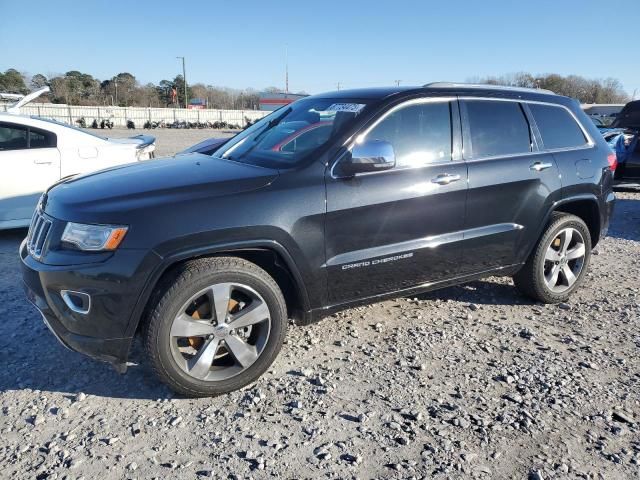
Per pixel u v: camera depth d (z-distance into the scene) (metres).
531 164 4.46
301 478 2.61
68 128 6.93
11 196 6.54
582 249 4.96
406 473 2.65
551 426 3.05
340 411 3.16
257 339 3.42
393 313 4.62
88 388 3.38
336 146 3.64
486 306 4.84
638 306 4.92
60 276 3.04
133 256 3.00
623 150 10.31
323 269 3.56
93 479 2.58
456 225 4.09
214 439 2.90
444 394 3.36
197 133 41.19
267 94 65.12
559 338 4.22
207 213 3.17
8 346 3.90
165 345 3.11
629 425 3.09
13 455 2.74
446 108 4.15
